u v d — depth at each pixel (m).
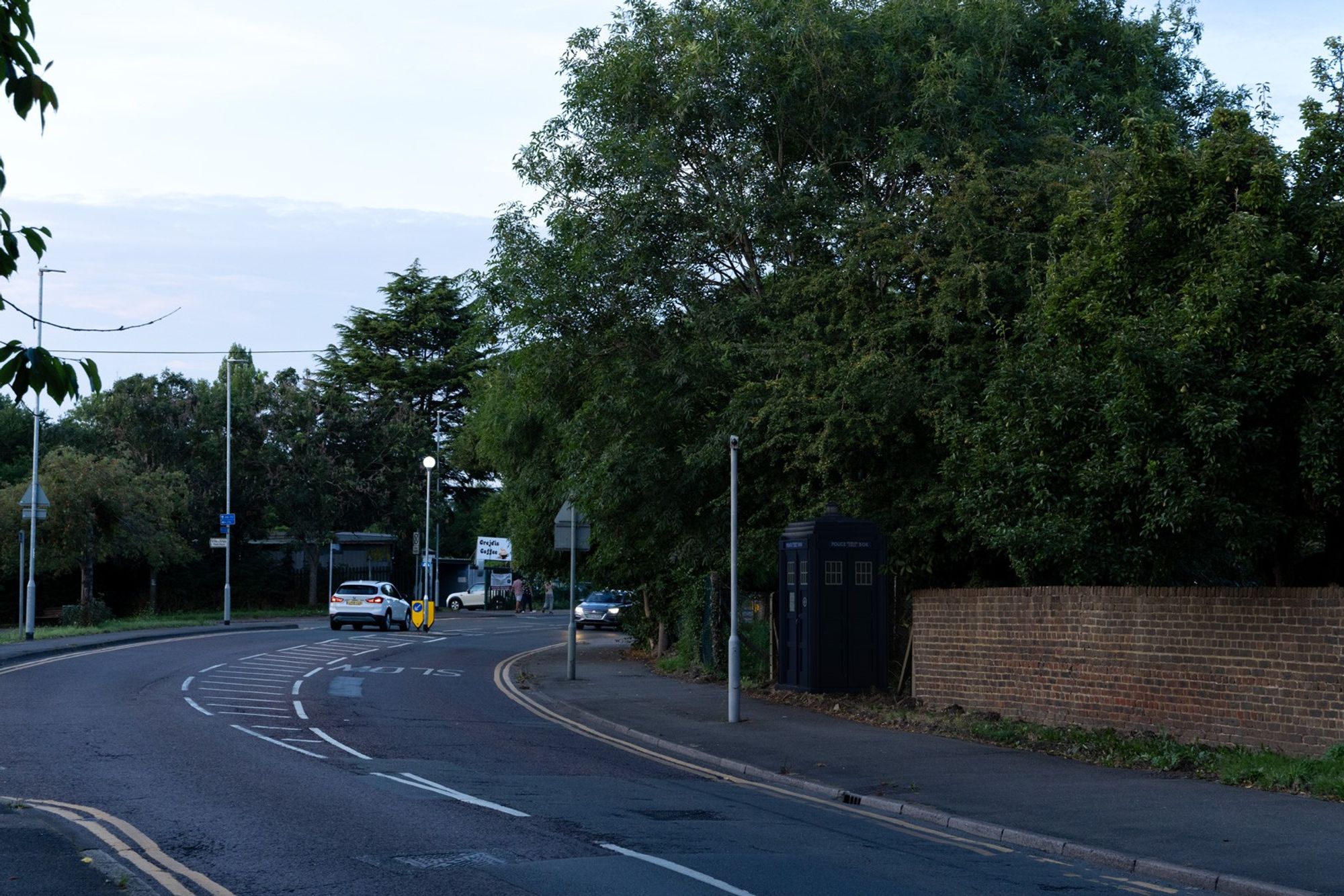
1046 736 15.16
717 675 24.78
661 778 13.29
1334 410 12.34
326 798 11.03
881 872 8.73
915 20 22.12
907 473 20.20
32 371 5.66
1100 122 22.94
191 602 55.62
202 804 10.60
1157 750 13.59
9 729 15.38
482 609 70.31
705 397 22.73
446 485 70.56
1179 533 13.34
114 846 8.87
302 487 57.09
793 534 19.80
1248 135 14.12
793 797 12.32
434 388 66.81
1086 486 13.80
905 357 19.33
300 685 22.83
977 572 20.48
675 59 22.98
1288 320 12.57
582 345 23.47
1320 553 14.95
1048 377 14.49
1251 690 13.14
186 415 56.44
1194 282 13.48
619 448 22.36
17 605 50.12
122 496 44.44
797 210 21.86
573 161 23.61
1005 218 20.17
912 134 21.09
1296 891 8.09
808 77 21.84
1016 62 23.38
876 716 17.78
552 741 16.23
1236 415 12.38
